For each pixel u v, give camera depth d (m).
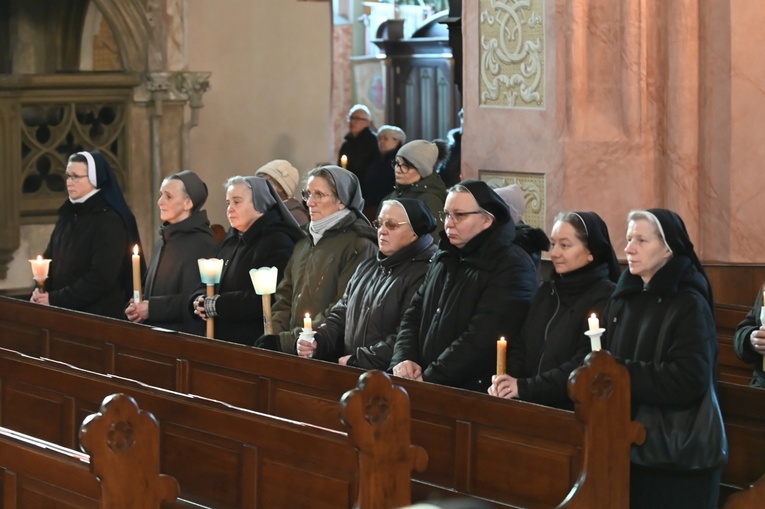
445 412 6.25
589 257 6.47
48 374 7.29
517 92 10.97
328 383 6.80
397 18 25.83
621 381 5.66
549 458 5.80
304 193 8.34
